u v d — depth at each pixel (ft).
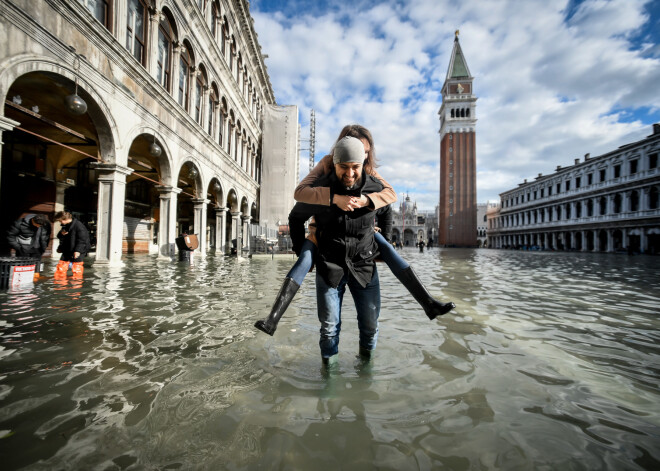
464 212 208.03
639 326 10.55
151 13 32.09
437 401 5.38
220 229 55.98
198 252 45.83
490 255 82.64
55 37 19.86
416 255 79.36
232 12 57.21
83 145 31.83
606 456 3.98
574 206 143.13
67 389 5.63
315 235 6.91
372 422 4.75
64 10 20.38
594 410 5.14
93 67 23.32
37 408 4.96
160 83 34.91
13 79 17.42
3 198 30.53
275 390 5.70
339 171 6.10
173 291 16.31
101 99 24.39
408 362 7.12
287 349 7.86
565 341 8.84
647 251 104.06
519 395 5.62
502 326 10.42
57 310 11.63
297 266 6.34
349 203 6.10
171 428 4.49
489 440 4.33
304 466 3.78
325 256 6.69
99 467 3.67
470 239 205.46
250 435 4.37
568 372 6.67
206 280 21.04
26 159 32.27
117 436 4.30
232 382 5.99
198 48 42.73
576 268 37.52
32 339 8.39
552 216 160.45
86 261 31.17
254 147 82.64
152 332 9.14
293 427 4.58
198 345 8.08
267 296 15.29
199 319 10.71
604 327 10.39
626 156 114.01
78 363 6.84
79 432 4.36
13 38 17.35
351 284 7.10
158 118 32.94
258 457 3.92
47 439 4.19
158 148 31.96
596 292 18.26
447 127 213.46
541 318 11.64
